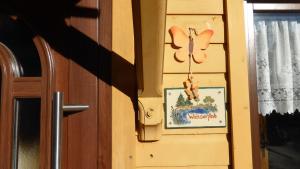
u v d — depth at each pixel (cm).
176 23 187
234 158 182
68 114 182
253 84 191
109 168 180
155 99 179
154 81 172
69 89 183
